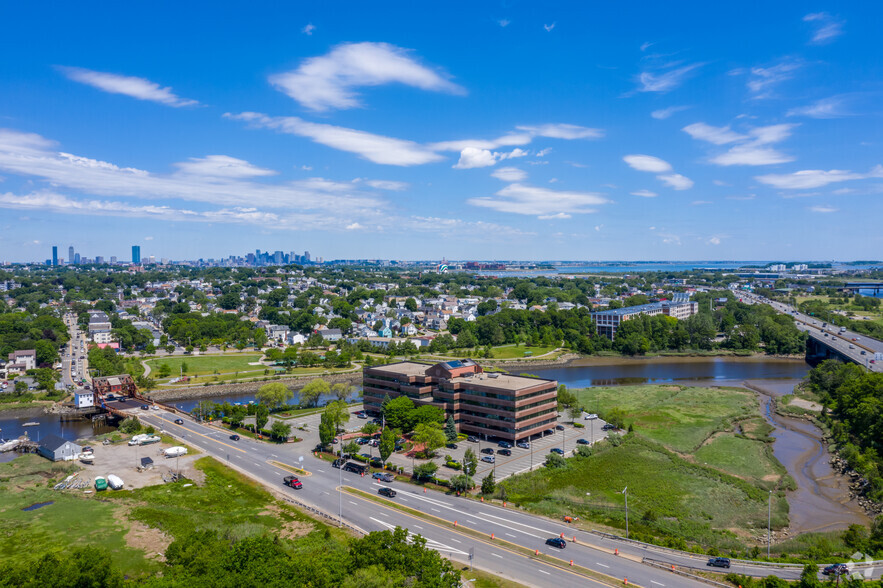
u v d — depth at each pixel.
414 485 133.38
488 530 108.12
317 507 119.12
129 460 151.62
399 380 191.50
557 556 97.44
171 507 118.69
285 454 157.12
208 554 80.88
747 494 132.75
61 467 146.38
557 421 191.12
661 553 99.50
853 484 139.75
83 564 75.88
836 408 196.62
